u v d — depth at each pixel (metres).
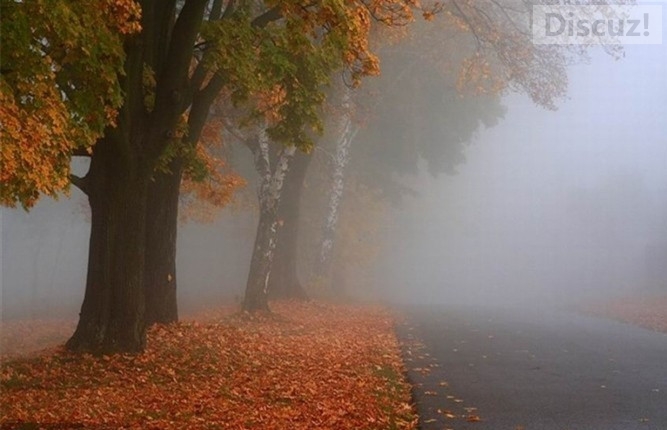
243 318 32.22
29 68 13.20
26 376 17.36
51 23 13.35
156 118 19.38
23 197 13.73
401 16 19.92
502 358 21.89
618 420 13.30
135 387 16.55
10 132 12.52
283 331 28.75
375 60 18.66
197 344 21.02
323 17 17.38
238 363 19.48
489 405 14.66
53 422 13.09
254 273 33.19
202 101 21.83
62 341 32.09
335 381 17.19
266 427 12.66
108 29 15.73
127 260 19.36
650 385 17.09
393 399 15.18
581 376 18.42
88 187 19.41
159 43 19.78
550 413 13.90
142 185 19.48
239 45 19.42
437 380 17.70
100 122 15.56
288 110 20.39
